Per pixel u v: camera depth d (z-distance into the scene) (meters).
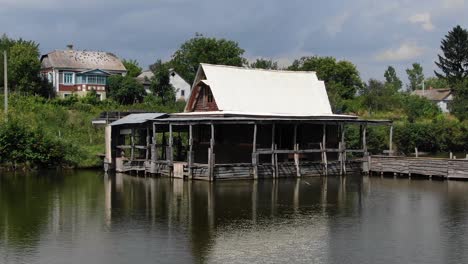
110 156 42.00
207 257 18.36
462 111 77.44
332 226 22.92
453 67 101.69
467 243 20.25
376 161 41.44
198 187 33.44
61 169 43.53
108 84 75.81
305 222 23.66
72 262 17.81
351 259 18.23
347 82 94.06
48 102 62.44
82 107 61.50
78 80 76.06
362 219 24.33
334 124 43.00
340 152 41.19
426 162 38.84
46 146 43.16
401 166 40.00
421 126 63.16
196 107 44.91
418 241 20.52
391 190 32.88
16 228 22.36
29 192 31.66
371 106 78.75
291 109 44.59
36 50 76.12
